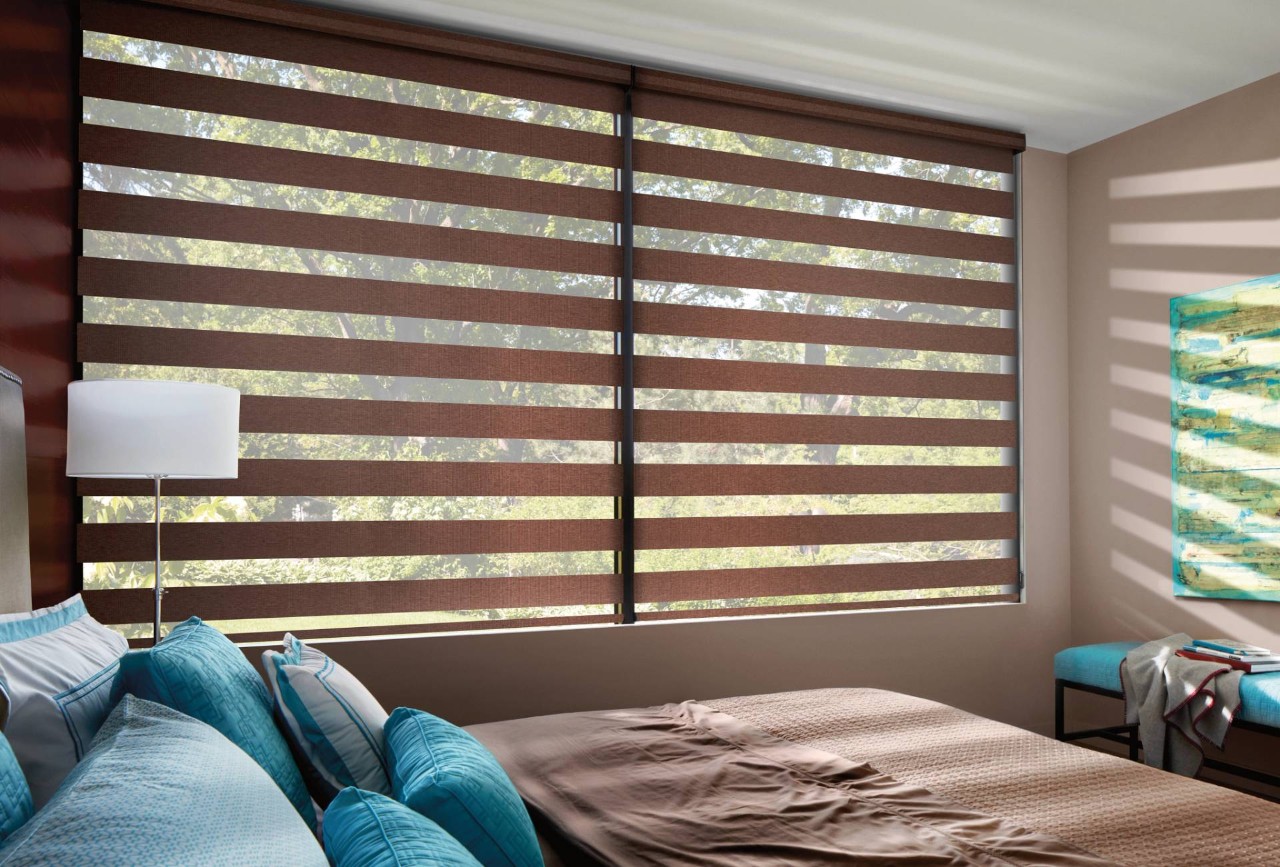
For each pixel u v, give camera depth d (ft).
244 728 4.65
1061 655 12.96
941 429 13.87
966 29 11.03
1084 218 14.67
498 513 11.84
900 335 13.58
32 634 5.03
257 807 3.07
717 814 5.35
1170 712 11.12
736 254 13.20
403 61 10.89
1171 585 13.20
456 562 11.73
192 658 4.64
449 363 10.96
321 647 10.05
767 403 13.29
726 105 12.59
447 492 10.87
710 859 4.71
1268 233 12.09
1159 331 13.46
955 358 14.61
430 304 10.87
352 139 11.54
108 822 2.55
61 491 9.09
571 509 12.16
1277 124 12.05
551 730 7.32
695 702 8.30
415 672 10.41
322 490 10.36
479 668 10.69
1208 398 12.73
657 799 5.65
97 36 10.30
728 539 12.38
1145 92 12.76
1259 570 12.01
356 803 3.42
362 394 11.25
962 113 13.58
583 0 10.33
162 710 3.98
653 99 12.19
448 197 11.00
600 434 11.71
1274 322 11.93
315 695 5.18
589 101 11.84
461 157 12.07
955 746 6.81
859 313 13.69
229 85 10.12
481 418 11.10
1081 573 14.51
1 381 6.36
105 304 10.18
